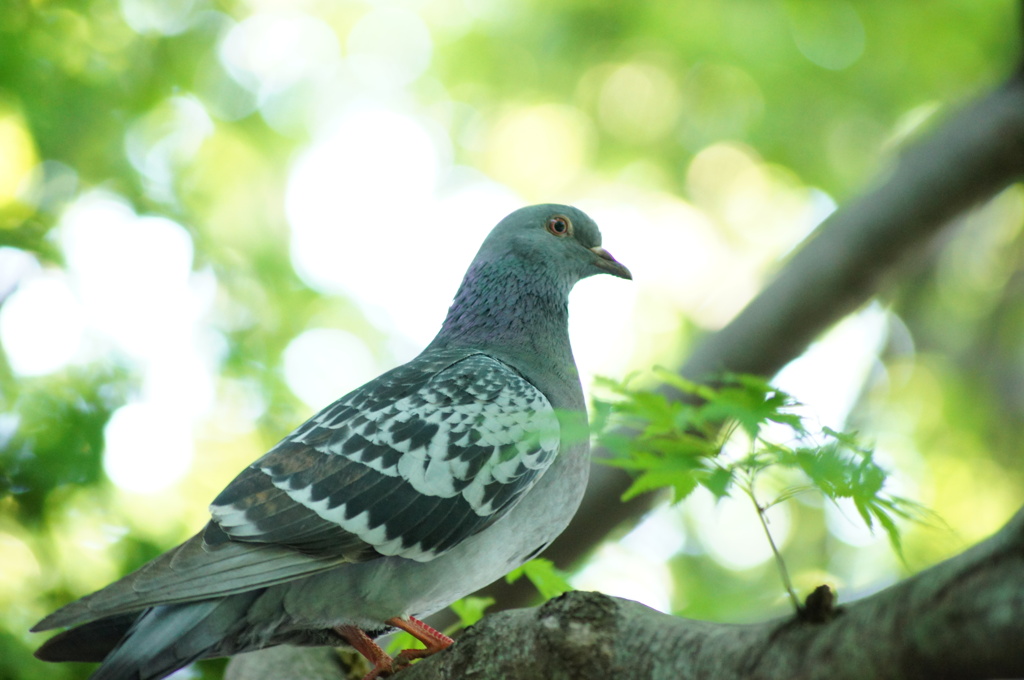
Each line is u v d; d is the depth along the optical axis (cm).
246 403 1281
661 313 1900
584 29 1800
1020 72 1005
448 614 1011
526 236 864
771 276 1059
